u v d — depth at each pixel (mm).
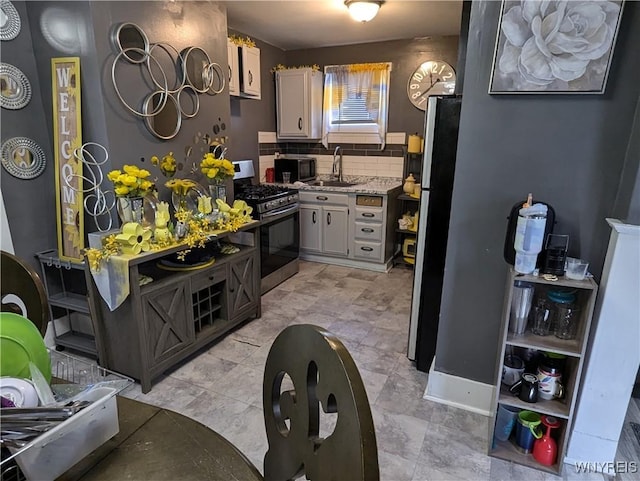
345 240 4289
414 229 4191
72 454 755
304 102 4480
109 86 2209
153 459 792
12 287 1403
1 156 2219
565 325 1672
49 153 2428
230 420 1969
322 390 668
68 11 2123
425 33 4027
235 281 2766
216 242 2820
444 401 2111
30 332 927
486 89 1715
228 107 3158
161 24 2492
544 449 1694
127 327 2121
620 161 1580
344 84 4574
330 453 637
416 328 2387
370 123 4562
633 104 1520
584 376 1640
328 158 4879
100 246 2045
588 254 1700
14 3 2186
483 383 2020
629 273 1490
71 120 2256
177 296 2289
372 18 3297
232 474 760
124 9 2246
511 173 1755
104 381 892
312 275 4090
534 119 1669
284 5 3168
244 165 4117
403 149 4492
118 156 2301
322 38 4230
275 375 846
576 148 1634
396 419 1983
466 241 1902
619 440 1836
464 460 1731
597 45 1490
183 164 2783
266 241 3557
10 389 785
